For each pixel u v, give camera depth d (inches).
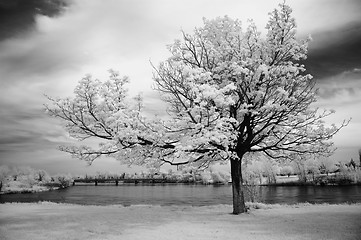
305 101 645.9
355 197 1651.1
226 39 625.6
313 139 638.5
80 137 623.5
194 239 397.1
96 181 5142.7
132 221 563.8
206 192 2517.2
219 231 450.0
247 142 648.4
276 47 612.1
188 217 614.5
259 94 585.3
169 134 572.7
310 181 2930.6
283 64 628.1
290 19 608.1
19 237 418.3
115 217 623.8
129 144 575.8
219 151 585.6
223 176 3846.0
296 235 408.5
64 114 585.3
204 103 466.6
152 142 590.6
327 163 2992.1
